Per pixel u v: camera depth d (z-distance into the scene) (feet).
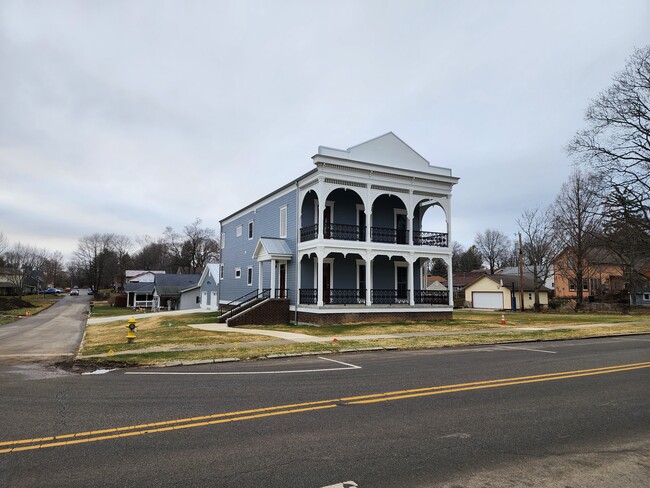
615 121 98.32
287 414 21.36
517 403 23.68
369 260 77.30
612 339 59.21
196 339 53.52
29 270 364.38
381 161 79.66
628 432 18.94
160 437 17.99
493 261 314.96
